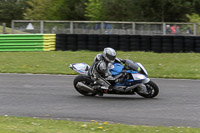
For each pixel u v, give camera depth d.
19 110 15.77
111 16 71.00
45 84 21.62
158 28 43.19
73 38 37.19
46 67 27.69
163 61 30.61
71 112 15.38
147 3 60.69
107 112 15.30
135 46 36.31
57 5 85.06
